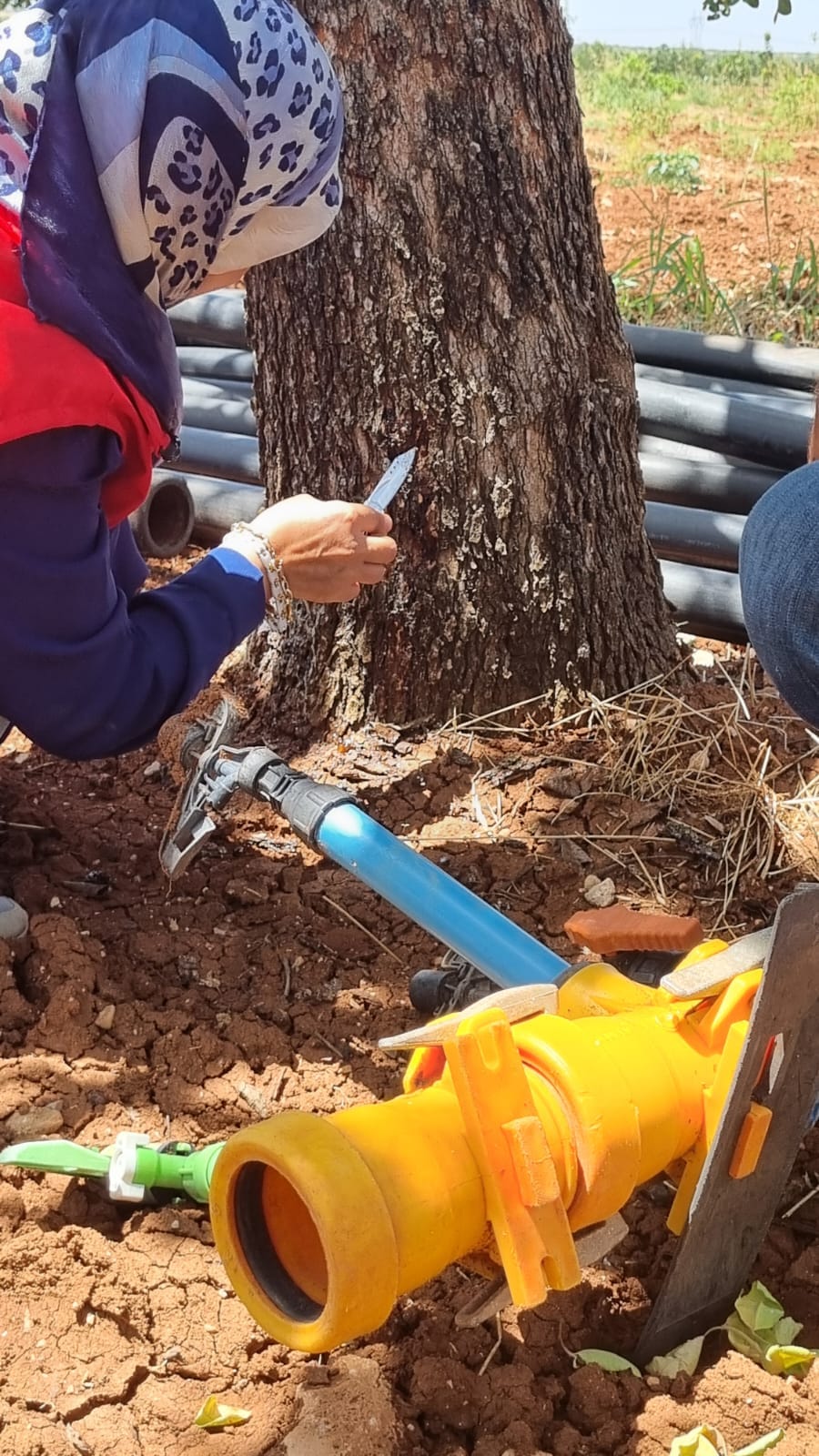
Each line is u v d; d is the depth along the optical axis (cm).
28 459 154
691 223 727
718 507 347
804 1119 147
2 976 195
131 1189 162
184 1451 139
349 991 207
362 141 232
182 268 166
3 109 157
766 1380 141
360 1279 115
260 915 224
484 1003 137
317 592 192
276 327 252
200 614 179
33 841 240
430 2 226
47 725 174
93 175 154
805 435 343
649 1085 136
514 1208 124
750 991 143
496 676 264
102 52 151
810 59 1377
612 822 247
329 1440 138
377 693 266
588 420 255
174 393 176
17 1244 157
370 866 176
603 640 268
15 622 161
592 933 166
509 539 254
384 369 244
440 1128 127
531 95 237
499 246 239
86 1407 143
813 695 165
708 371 411
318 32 229
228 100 153
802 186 814
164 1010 199
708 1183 137
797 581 157
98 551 165
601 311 256
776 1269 164
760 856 238
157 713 179
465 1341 151
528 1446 140
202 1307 154
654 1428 138
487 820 247
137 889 229
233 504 369
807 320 530
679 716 265
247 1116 181
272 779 189
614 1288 160
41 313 155
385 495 196
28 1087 181
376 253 238
